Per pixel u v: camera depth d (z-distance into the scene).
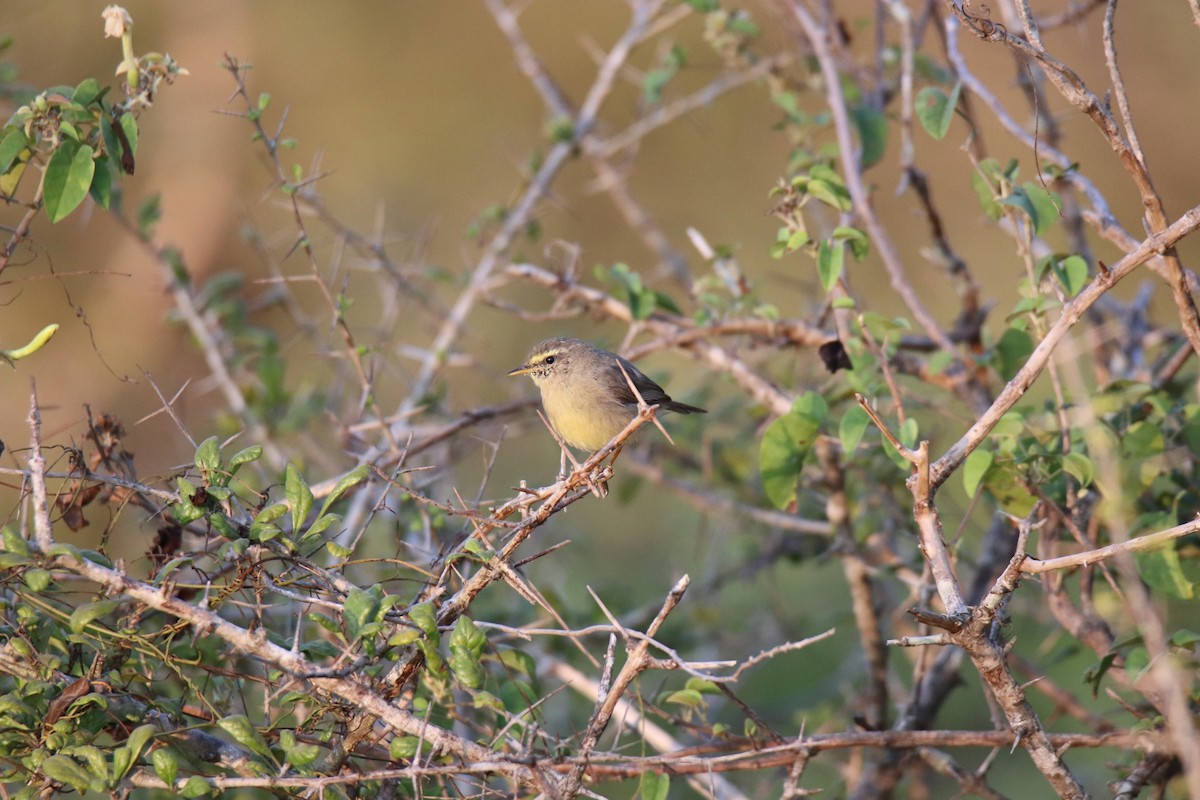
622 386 11.43
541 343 11.85
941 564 6.57
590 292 10.91
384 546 11.47
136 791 7.86
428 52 23.12
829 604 14.88
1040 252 10.41
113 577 6.34
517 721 6.50
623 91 22.80
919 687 9.38
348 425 11.48
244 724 6.27
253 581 6.83
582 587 12.05
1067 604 8.86
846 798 10.48
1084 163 21.36
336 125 22.83
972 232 20.09
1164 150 21.02
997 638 6.88
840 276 9.61
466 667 6.43
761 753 7.73
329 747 6.91
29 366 17.44
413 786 6.89
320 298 18.70
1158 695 7.44
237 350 13.59
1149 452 8.80
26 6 18.80
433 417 12.28
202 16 21.84
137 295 18.06
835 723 11.75
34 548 6.25
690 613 12.45
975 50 20.52
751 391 10.80
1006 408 6.75
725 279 11.19
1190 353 9.84
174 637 7.68
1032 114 11.85
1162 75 21.02
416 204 21.95
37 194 7.53
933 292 19.34
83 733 6.63
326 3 22.83
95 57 20.12
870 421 8.87
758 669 14.16
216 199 20.66
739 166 21.91
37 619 6.83
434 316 13.01
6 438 16.50
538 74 13.88
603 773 7.61
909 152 11.15
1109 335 10.90
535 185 13.26
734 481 12.73
